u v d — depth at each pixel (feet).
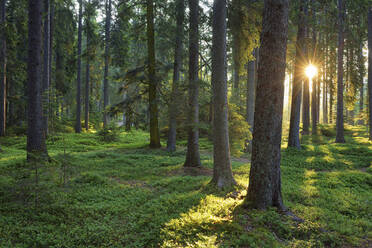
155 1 53.31
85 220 19.84
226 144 30.45
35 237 16.98
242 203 21.71
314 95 92.99
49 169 28.37
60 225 18.94
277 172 21.29
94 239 16.99
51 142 64.69
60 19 85.20
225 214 20.22
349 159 48.62
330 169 42.73
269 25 20.63
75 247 16.03
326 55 85.05
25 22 72.90
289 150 55.62
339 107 70.44
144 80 59.82
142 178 34.88
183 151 59.31
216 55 30.58
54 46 91.76
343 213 22.72
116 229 18.44
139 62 63.46
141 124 64.64
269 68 20.68
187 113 39.88
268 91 20.80
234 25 37.04
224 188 28.30
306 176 36.01
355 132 96.58
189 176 34.99
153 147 62.95
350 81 85.05
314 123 92.53
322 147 60.23
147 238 16.78
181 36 45.11
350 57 86.63
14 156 44.78
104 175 35.17
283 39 20.61
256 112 21.54
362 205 24.23
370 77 73.10
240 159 52.85
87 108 104.63
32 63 37.73
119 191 27.43
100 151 58.90
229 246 15.24
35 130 37.09
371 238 17.76
